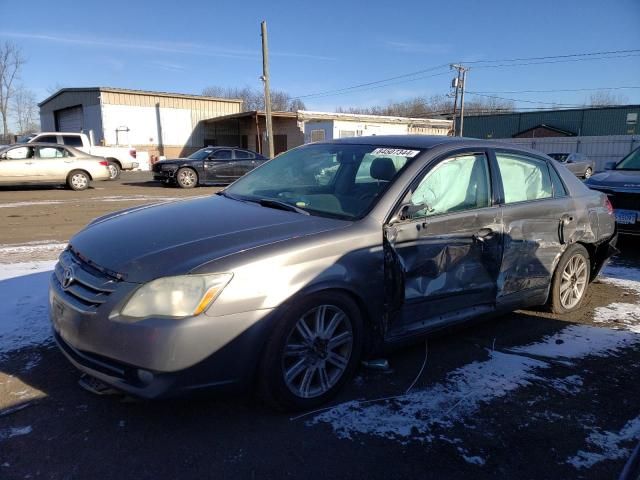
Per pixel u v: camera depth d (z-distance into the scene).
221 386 2.59
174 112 34.38
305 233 2.91
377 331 3.16
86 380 2.90
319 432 2.75
